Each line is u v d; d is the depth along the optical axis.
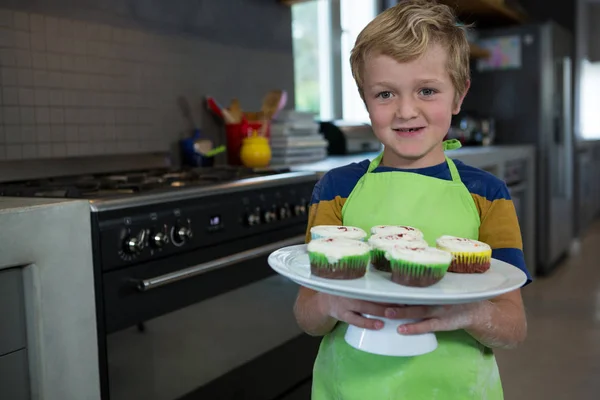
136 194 1.40
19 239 1.10
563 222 4.71
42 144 1.88
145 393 1.43
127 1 2.15
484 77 4.41
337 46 3.65
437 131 0.83
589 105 7.56
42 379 1.16
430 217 0.89
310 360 2.14
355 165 0.99
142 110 2.23
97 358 1.28
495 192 0.89
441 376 0.85
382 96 0.83
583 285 3.99
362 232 0.85
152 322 1.43
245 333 1.78
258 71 2.81
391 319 0.75
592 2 7.17
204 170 2.07
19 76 1.81
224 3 2.59
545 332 3.05
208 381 1.63
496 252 0.86
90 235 1.25
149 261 1.41
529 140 4.29
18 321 1.14
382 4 3.97
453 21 0.83
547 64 4.25
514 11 4.43
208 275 1.62
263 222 1.80
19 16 1.80
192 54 2.44
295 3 2.95
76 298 1.22
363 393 0.87
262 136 2.43
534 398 2.30
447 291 0.68
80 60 1.99
